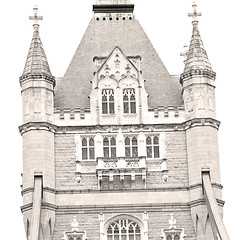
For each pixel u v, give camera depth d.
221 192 102.62
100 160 103.19
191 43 108.81
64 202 102.00
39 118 104.12
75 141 104.62
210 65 107.25
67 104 107.12
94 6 115.81
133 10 116.31
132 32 114.62
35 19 110.19
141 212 102.06
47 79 105.88
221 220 96.44
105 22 115.19
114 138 105.12
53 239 100.62
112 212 102.00
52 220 100.94
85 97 108.06
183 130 105.38
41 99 104.94
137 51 112.94
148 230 101.31
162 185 103.12
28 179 102.19
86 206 101.94
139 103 106.38
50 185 102.19
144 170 102.94
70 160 103.81
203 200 101.25
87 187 102.94
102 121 105.50
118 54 108.50
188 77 106.44
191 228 101.38
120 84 107.12
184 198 102.50
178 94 109.12
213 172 102.75
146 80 110.00
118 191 102.56
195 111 104.88
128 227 101.75
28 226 100.62
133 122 105.56
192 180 102.81
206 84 105.94
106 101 106.62
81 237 101.06
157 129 105.25
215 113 105.50
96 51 112.75
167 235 101.25
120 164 103.31
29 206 100.88
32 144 103.19
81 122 105.25
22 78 105.94
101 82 107.12
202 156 103.19
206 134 104.06
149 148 104.88
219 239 95.69
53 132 104.56
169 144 104.81
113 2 116.19
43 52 108.06
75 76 110.38
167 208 102.12
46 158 102.94
